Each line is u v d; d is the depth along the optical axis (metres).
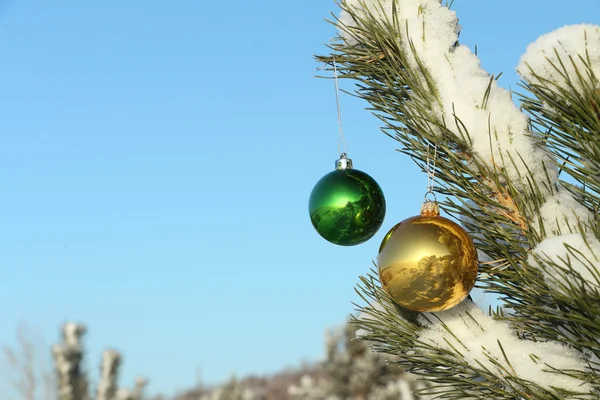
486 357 0.67
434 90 0.69
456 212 0.69
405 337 0.70
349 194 0.74
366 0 0.73
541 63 0.64
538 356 0.67
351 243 0.75
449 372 0.69
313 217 0.75
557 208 0.66
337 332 4.17
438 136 0.70
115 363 3.59
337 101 0.76
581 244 0.63
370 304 0.73
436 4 0.71
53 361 3.55
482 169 0.68
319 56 0.75
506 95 0.68
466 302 0.71
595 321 0.62
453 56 0.70
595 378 0.64
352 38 0.75
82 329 3.64
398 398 3.65
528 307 0.66
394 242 0.67
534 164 0.67
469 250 0.66
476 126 0.68
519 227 0.67
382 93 0.73
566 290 0.62
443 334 0.69
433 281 0.66
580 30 0.63
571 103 0.63
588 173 0.64
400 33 0.71
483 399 0.68
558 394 0.65
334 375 4.02
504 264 0.67
